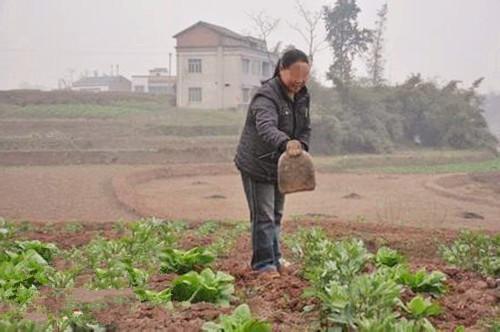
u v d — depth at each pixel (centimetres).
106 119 5288
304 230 991
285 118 573
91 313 411
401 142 5619
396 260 613
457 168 4297
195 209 1992
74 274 579
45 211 1895
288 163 519
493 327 412
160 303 445
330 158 4459
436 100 5753
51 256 724
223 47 6900
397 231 1105
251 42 7256
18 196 2256
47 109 5522
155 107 6328
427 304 421
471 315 448
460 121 5706
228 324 367
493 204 2302
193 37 6975
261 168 577
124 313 415
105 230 1097
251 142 579
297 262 686
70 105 5781
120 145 4444
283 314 432
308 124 598
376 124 5300
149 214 1797
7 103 5759
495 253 723
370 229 1127
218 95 6919
